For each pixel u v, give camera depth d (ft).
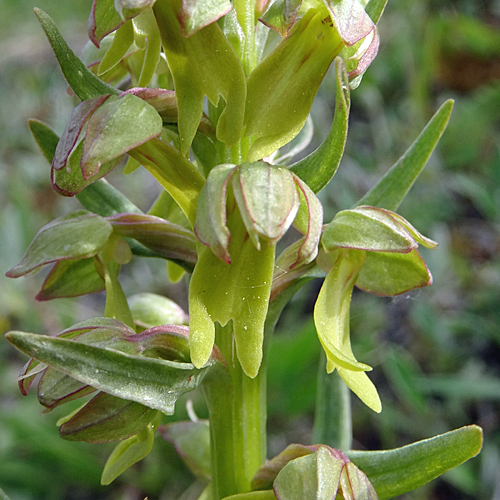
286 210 0.18
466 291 0.47
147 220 0.22
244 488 0.22
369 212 0.20
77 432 0.19
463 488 0.36
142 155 0.20
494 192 0.51
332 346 0.20
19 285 0.49
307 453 0.21
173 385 0.19
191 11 0.18
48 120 0.64
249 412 0.22
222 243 0.18
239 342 0.19
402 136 0.56
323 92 0.59
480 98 0.58
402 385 0.38
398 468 0.21
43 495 0.38
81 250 0.21
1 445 0.38
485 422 0.40
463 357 0.43
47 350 0.18
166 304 0.25
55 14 0.79
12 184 0.56
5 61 0.70
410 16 0.59
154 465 0.39
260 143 0.19
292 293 0.22
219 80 0.19
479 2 0.65
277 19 0.19
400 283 0.22
